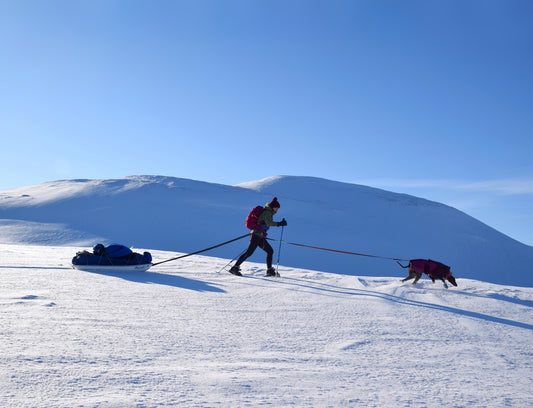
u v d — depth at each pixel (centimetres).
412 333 514
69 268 949
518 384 351
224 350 383
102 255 944
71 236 6238
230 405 253
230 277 951
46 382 267
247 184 10712
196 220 7169
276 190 9869
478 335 532
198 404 250
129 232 6531
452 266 6562
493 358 430
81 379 278
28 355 320
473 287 959
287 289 801
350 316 592
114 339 389
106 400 244
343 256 6116
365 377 336
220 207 7944
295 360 370
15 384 260
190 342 401
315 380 317
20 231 6381
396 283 984
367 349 428
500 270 6688
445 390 319
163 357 345
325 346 427
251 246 1016
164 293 685
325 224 7700
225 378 303
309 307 641
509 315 694
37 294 598
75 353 335
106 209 7494
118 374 293
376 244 6900
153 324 464
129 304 572
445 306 724
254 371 327
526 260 7275
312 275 1086
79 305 540
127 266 940
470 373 372
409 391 309
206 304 613
